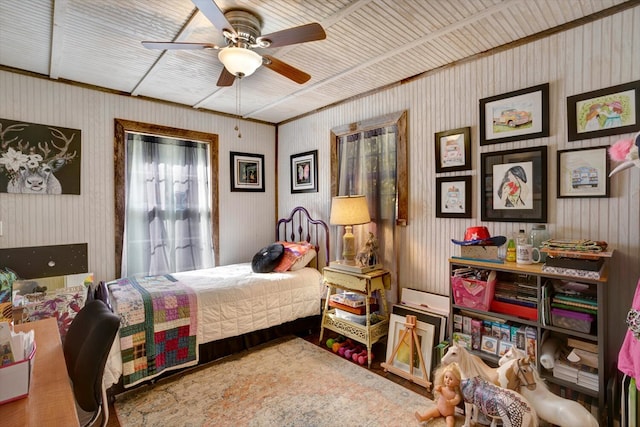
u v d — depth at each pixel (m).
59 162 2.73
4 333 1.04
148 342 2.22
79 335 1.40
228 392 2.18
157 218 3.31
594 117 1.86
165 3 1.72
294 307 3.02
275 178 4.27
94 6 1.74
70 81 2.78
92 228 2.90
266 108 3.60
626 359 1.39
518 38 2.12
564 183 1.96
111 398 2.04
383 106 2.96
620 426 1.52
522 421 1.52
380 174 2.96
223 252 3.77
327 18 1.88
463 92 2.42
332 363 2.59
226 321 2.60
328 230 3.48
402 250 2.82
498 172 2.24
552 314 1.73
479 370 1.78
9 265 2.50
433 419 1.89
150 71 2.61
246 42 1.90
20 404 0.97
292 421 1.88
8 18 1.86
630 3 1.73
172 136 3.37
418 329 2.39
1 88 2.48
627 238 1.77
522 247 1.91
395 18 1.89
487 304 1.97
